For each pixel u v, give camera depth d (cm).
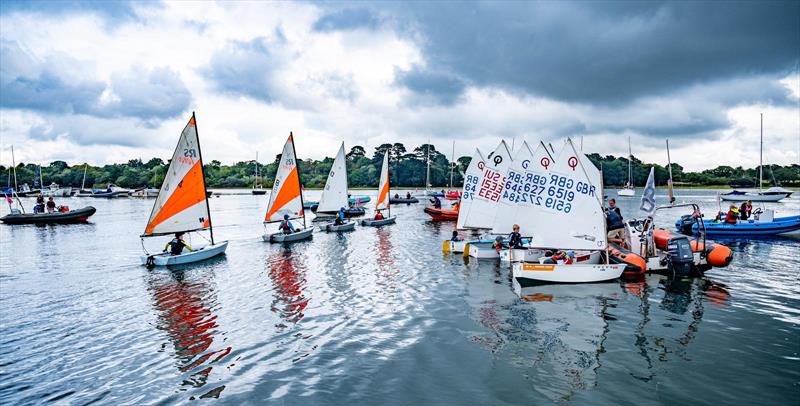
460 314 1532
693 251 2047
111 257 2841
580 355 1176
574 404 931
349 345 1274
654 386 1001
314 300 1744
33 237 3909
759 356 1150
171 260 2508
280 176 3622
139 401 986
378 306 1647
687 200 9106
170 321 1523
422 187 17762
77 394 1021
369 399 970
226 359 1198
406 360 1165
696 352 1181
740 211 3691
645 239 2139
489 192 2847
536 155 2059
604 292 1778
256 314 1579
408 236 3781
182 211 2666
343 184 5053
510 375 1069
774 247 2908
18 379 1100
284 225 3512
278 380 1070
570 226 1941
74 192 13688
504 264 2438
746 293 1744
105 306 1714
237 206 8238
